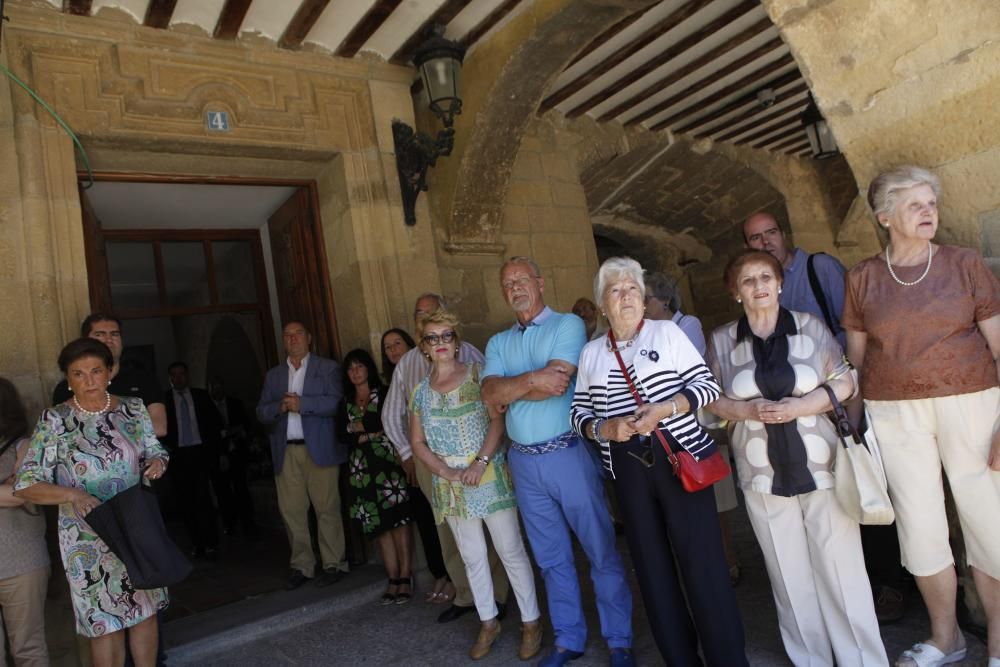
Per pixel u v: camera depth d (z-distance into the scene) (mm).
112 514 2463
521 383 2604
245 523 5824
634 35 4613
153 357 9289
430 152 4336
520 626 3162
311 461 4074
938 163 2328
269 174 4414
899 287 2197
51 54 3477
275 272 5305
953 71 2215
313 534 4543
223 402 6414
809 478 2221
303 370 4156
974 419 2113
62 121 3424
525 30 3959
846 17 2389
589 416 2457
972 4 2133
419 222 4527
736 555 3672
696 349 2412
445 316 2973
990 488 2105
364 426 3771
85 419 2605
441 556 3664
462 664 2871
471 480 2799
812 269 2822
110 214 4605
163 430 3051
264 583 4293
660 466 2293
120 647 2631
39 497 2451
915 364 2164
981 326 2127
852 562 2234
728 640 2240
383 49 4383
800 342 2281
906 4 2260
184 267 7035
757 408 2232
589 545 2650
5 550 2541
